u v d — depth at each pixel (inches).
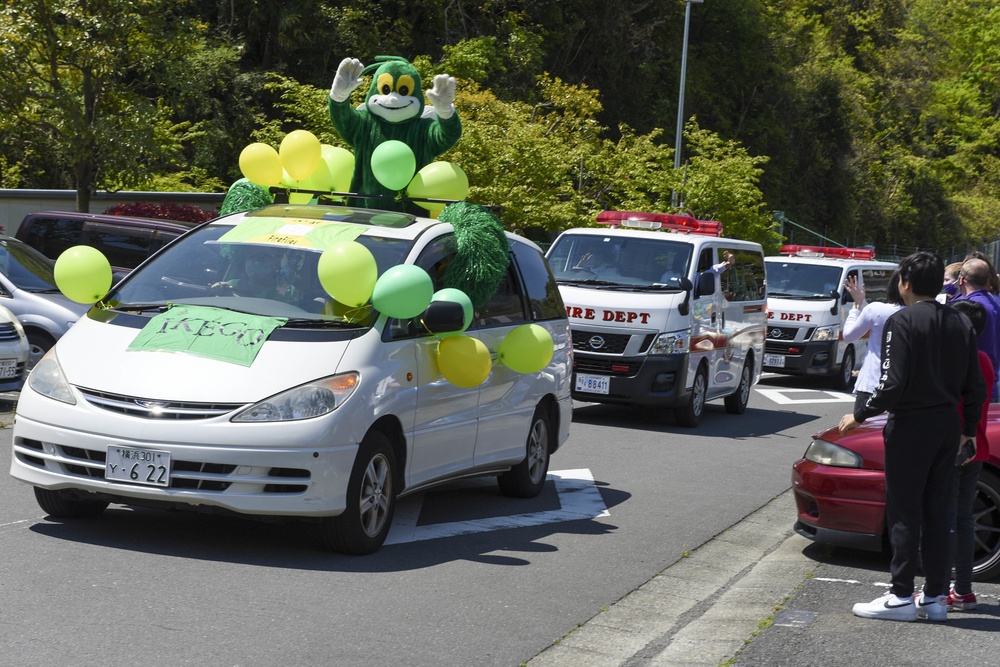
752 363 673.6
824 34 2935.5
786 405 730.8
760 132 2305.6
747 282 661.9
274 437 256.8
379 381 276.7
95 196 946.7
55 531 279.1
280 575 254.7
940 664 219.5
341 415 264.1
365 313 287.6
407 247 306.3
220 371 263.9
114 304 297.4
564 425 389.1
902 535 244.5
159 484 256.7
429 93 363.9
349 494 268.2
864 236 2726.4
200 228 322.0
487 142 1051.3
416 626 226.5
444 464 313.1
